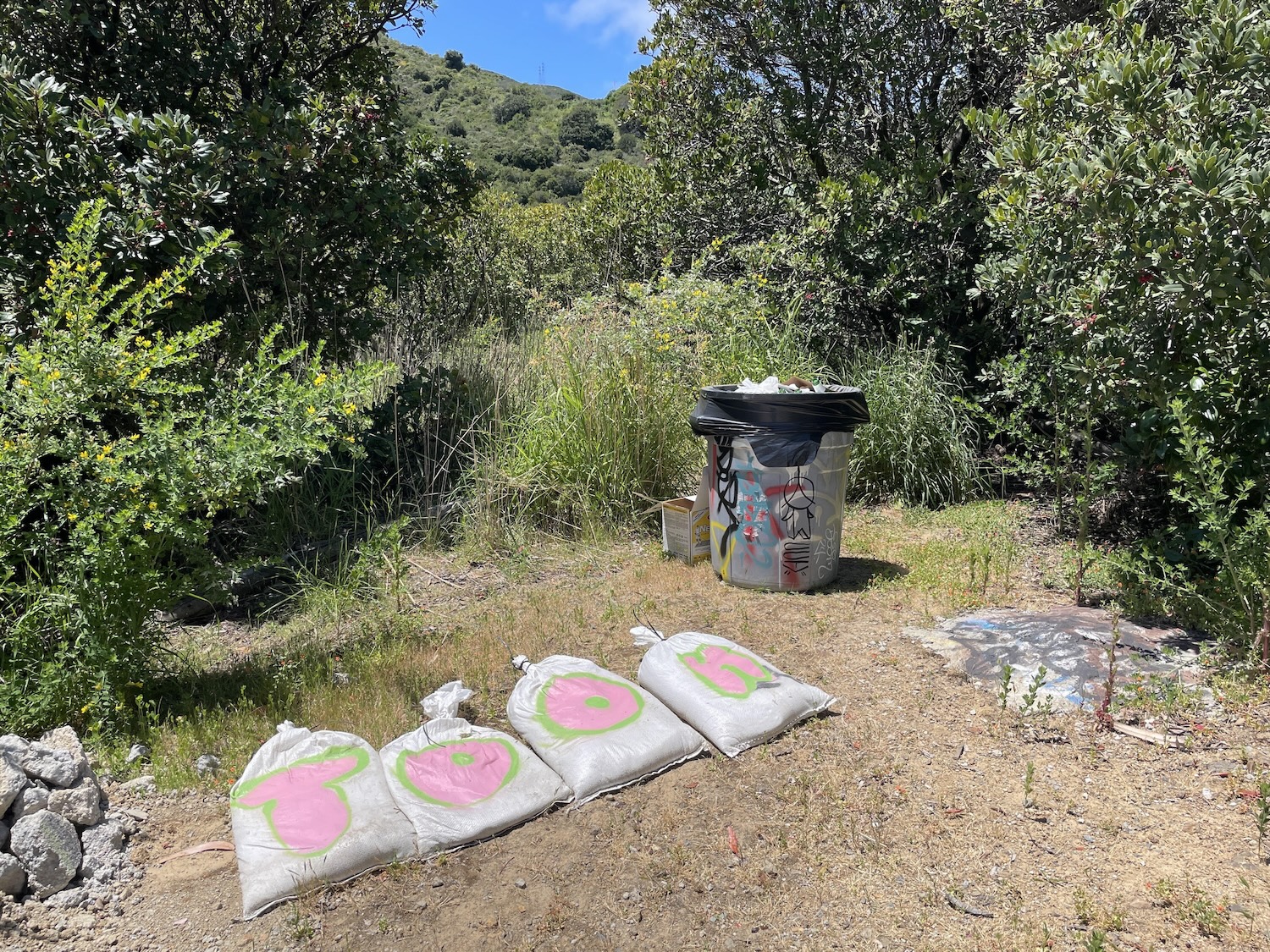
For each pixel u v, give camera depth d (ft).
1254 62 14.49
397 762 10.69
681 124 32.76
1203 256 13.78
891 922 8.37
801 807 10.14
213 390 16.15
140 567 12.35
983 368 24.66
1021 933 8.09
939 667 13.48
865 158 29.17
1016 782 10.48
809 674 13.38
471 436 23.20
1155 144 14.32
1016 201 17.57
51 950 8.19
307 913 8.69
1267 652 12.21
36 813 9.10
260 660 14.52
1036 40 23.35
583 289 43.88
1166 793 10.07
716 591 17.04
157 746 11.40
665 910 8.66
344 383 14.75
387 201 22.99
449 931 8.45
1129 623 14.25
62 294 13.08
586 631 15.30
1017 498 22.90
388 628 15.65
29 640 11.96
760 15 29.30
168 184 17.85
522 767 10.66
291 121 20.79
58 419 12.50
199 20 24.84
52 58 21.01
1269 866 8.75
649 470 21.91
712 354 24.14
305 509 20.36
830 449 16.47
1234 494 15.12
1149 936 7.95
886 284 25.44
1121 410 17.62
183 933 8.49
